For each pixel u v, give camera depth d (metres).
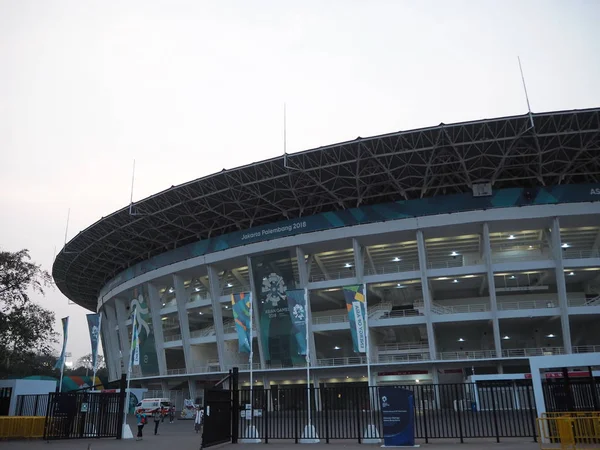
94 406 25.27
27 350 38.94
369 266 59.75
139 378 64.31
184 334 62.12
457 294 58.84
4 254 36.22
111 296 76.75
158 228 62.28
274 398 25.05
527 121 43.16
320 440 20.34
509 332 58.28
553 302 51.06
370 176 50.28
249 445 19.14
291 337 52.53
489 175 49.81
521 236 53.44
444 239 53.56
